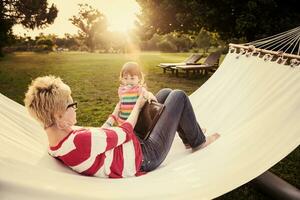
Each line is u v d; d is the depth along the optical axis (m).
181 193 1.86
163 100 3.04
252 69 3.94
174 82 11.95
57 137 2.06
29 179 1.55
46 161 2.09
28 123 2.82
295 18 11.00
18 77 13.23
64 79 12.81
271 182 3.31
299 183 4.22
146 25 14.85
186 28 14.55
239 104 3.60
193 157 2.59
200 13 12.21
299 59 3.52
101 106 8.30
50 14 25.03
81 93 10.03
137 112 2.50
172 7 13.54
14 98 9.41
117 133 2.22
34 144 2.43
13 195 1.46
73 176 1.89
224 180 1.96
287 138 2.30
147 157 2.48
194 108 4.07
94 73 14.59
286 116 2.62
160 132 2.60
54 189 1.57
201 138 2.89
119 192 1.82
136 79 2.97
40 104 1.99
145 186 1.98
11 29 22.44
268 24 11.06
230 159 2.27
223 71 4.38
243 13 11.25
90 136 2.10
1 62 19.12
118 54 29.52
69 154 2.06
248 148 2.37
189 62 14.13
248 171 2.01
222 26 12.84
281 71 3.52
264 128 2.61
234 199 3.75
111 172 2.21
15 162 1.65
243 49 4.35
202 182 1.98
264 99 3.32
